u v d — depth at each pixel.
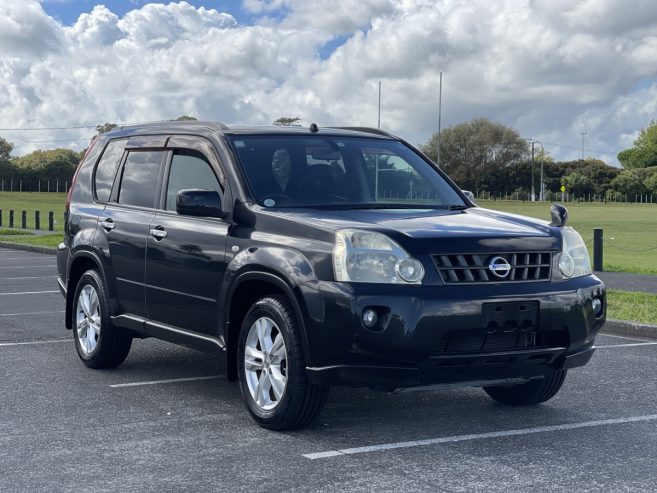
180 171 6.86
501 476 4.74
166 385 7.16
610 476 4.75
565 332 5.64
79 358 8.34
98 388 7.04
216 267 6.10
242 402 6.57
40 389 6.99
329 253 5.35
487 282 5.42
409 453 5.19
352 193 6.47
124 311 7.30
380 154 6.91
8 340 9.41
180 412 6.24
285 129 6.82
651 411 6.38
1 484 4.61
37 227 36.50
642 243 32.97
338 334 5.22
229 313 6.00
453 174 142.75
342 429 5.76
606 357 8.68
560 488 4.54
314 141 6.73
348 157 6.72
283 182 6.29
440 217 5.95
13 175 125.50
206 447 5.32
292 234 5.65
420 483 4.61
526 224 5.96
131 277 7.11
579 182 138.50
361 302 5.17
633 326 10.31
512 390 6.46
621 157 168.38
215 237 6.16
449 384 5.39
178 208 6.11
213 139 6.62
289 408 5.51
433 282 5.29
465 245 5.42
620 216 64.31
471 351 5.36
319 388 5.48
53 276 17.44
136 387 7.08
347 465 4.94
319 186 6.38
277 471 4.83
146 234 6.91
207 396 6.77
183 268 6.45
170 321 6.68
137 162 7.46
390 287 5.23
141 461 5.03
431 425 5.89
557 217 6.05
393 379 5.23
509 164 143.12
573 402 6.67
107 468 4.89
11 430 5.73
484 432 5.71
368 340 5.17
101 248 7.49
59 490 4.51
